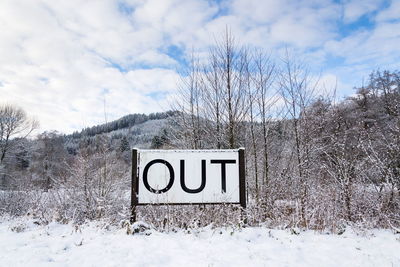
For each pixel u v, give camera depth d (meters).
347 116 10.38
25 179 13.19
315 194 7.57
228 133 9.79
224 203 6.18
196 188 6.20
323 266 4.04
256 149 10.23
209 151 6.36
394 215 6.74
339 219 6.53
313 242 5.16
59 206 8.96
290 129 10.09
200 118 10.63
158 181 6.16
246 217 6.32
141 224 5.69
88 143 11.12
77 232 6.14
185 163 6.27
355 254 4.54
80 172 10.01
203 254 4.45
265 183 9.23
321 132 9.68
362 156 8.10
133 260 4.16
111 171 10.43
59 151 32.97
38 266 3.97
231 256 4.35
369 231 6.02
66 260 4.24
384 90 25.22
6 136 31.30
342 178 7.77
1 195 11.49
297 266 4.02
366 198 7.27
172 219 6.36
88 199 9.33
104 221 6.89
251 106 10.09
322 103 9.87
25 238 5.83
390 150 7.91
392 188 7.10
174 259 4.23
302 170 8.88
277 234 5.61
